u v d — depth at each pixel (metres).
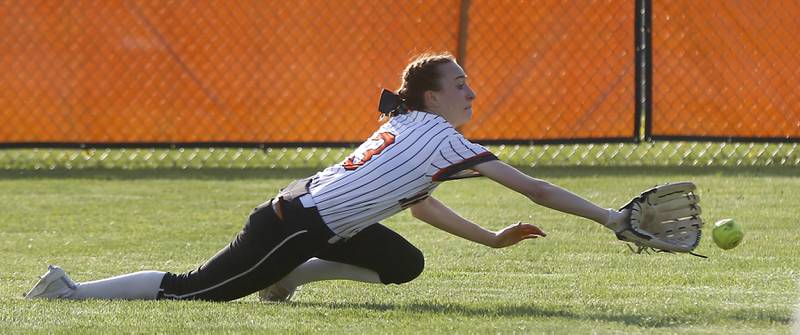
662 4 37.38
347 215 17.28
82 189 34.50
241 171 38.12
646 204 16.77
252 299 19.17
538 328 16.03
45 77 37.94
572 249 24.33
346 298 19.11
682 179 35.12
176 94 38.03
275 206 17.50
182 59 37.97
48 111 38.03
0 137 37.97
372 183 17.17
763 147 41.03
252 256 17.67
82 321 16.59
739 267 21.95
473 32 37.50
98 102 38.06
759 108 37.69
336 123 38.16
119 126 38.12
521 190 16.86
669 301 18.39
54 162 40.00
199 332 15.85
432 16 37.72
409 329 15.98
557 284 20.41
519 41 37.59
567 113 37.81
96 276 22.12
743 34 37.44
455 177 17.11
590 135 37.88
